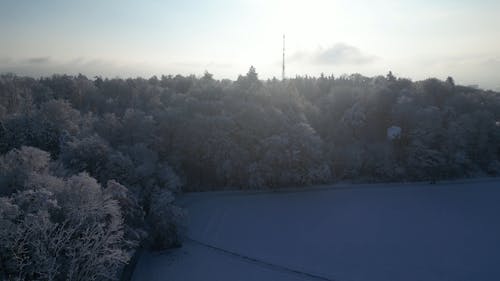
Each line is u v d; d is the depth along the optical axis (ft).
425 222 220.23
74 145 205.87
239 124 288.10
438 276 158.92
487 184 302.86
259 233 201.26
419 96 377.91
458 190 286.66
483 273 161.99
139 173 207.10
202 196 263.49
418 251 182.19
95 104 381.19
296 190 278.05
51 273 106.63
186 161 279.90
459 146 322.34
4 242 102.78
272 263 167.84
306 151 274.57
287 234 200.54
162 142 277.85
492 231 207.82
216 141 271.08
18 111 295.89
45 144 234.79
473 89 460.55
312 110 350.64
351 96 382.63
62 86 412.16
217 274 156.87
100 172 201.05
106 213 138.92
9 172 143.74
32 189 126.62
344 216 228.63
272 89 356.38
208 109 302.45
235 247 183.52
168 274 155.94
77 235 125.90
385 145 322.14
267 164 268.62
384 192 278.87
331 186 287.48
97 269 118.42
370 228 210.38
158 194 195.62
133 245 150.20
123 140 263.70
